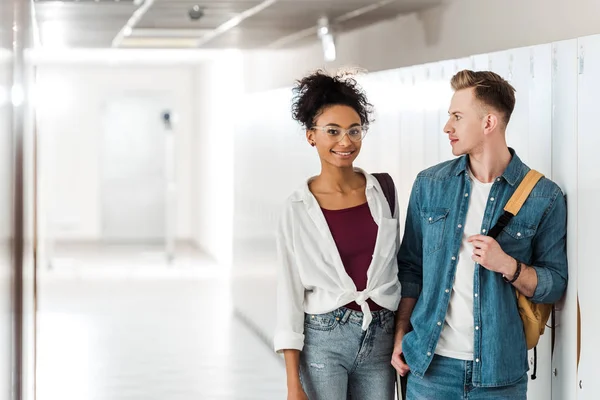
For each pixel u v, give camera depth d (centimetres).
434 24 722
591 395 388
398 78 616
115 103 2139
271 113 930
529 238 361
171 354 929
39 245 1638
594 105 391
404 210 611
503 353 353
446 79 540
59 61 1886
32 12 626
